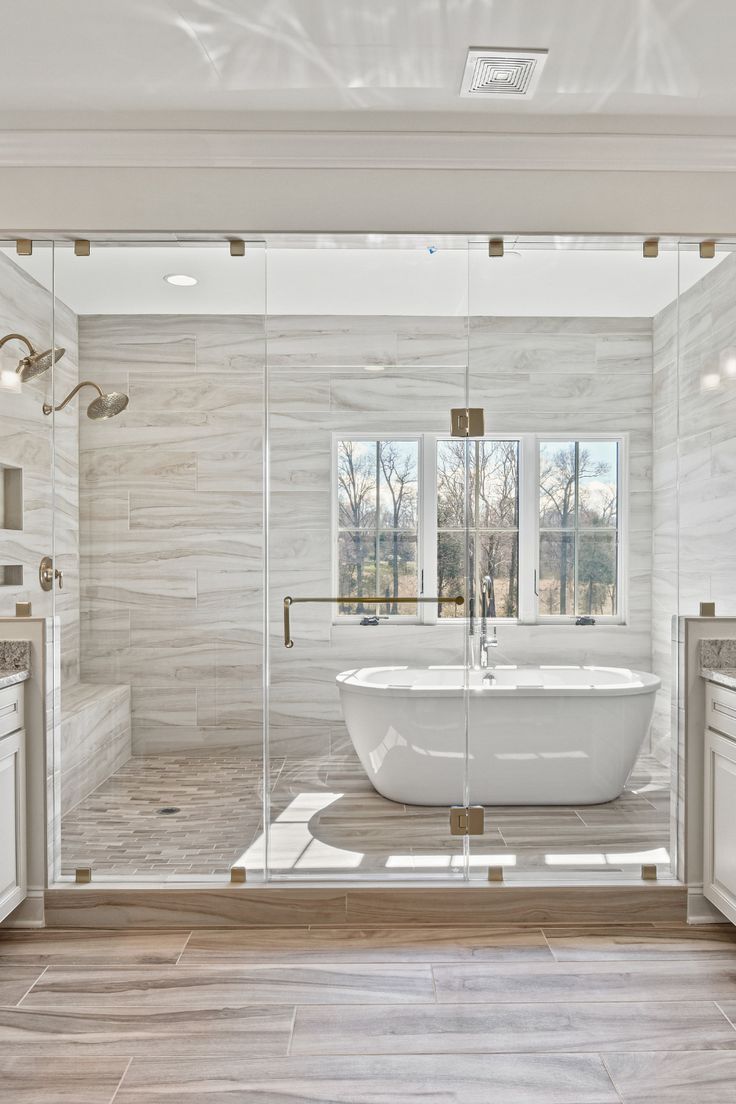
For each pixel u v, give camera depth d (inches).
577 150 105.2
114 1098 72.6
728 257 111.6
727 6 80.3
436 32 84.3
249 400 112.5
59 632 111.1
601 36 85.3
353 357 112.4
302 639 113.4
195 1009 87.0
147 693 111.8
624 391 112.0
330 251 111.2
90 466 111.5
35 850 107.7
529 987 91.5
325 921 108.4
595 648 112.6
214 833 111.6
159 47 86.7
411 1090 73.5
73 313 110.9
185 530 112.3
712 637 110.5
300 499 113.2
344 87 94.9
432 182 106.7
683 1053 79.1
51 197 105.9
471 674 113.2
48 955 99.6
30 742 107.3
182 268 111.0
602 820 112.2
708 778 107.3
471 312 111.6
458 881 111.1
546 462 112.3
